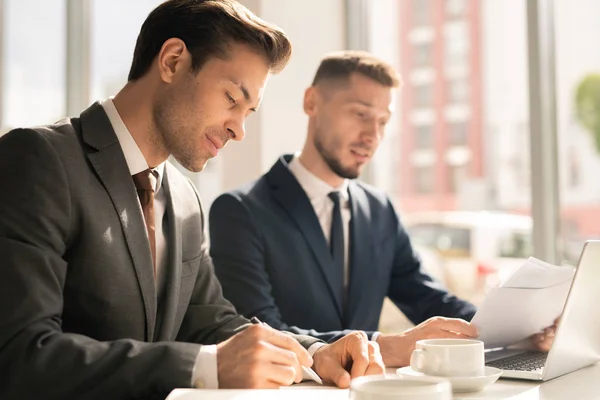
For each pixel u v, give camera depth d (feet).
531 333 4.80
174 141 4.30
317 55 10.24
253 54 4.24
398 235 7.26
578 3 8.73
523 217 9.10
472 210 9.56
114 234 4.10
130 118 4.33
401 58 10.33
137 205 4.22
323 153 6.82
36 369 3.38
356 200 6.97
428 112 10.04
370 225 6.95
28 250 3.64
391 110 7.01
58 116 10.83
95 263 4.03
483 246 9.43
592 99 8.66
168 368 3.41
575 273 3.90
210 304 4.98
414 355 3.78
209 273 5.08
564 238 8.83
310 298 6.51
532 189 8.89
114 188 4.14
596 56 8.61
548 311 4.61
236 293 6.21
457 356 3.65
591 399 3.45
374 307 6.86
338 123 6.74
